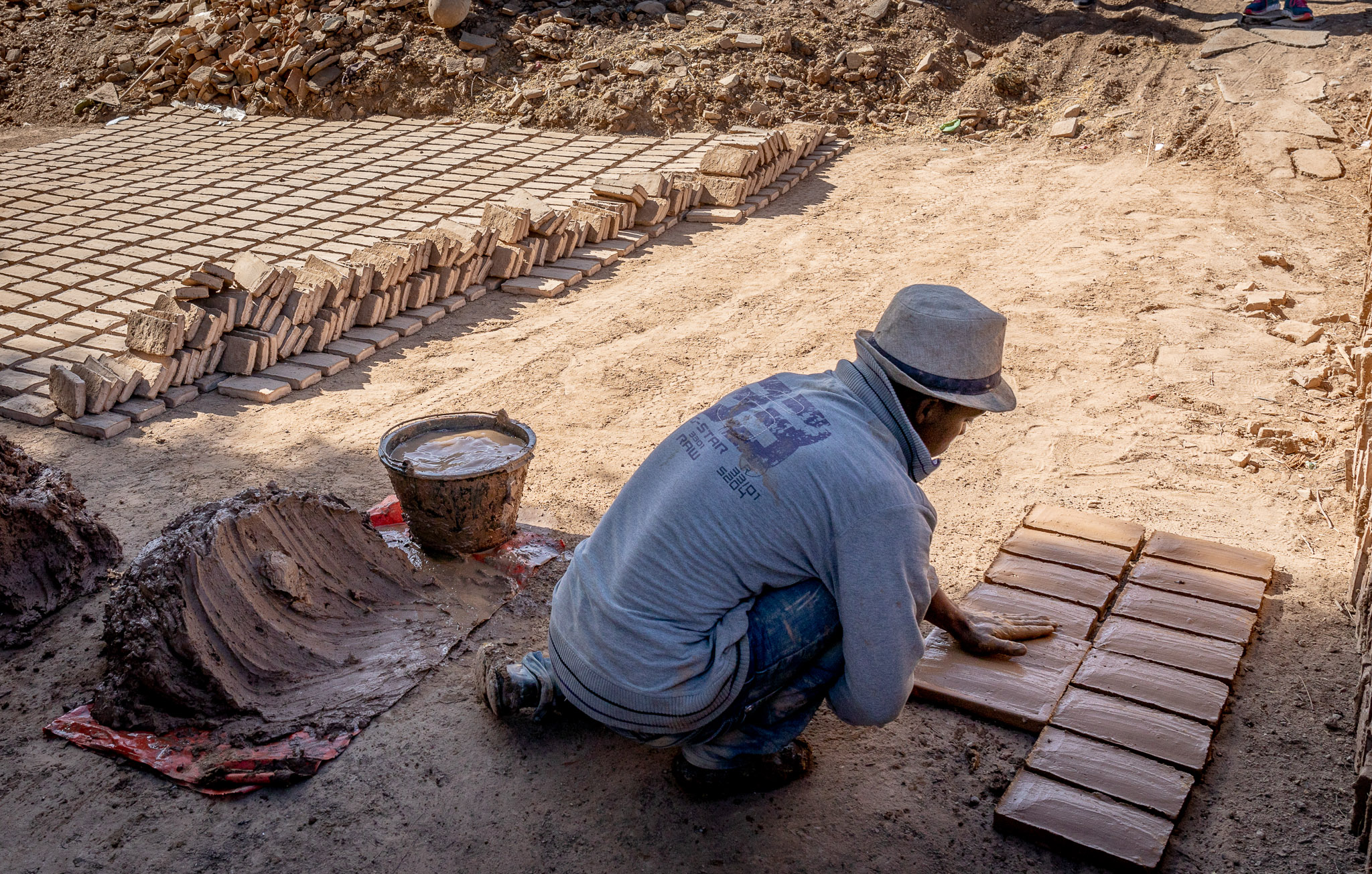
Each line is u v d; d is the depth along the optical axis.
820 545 2.43
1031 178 9.47
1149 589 3.71
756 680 2.60
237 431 5.32
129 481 4.80
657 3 12.87
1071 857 2.69
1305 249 7.45
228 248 7.93
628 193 8.23
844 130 11.08
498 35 12.59
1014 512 4.42
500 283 7.35
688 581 2.50
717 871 2.67
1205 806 2.83
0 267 7.59
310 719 3.15
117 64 13.29
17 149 11.50
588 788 2.95
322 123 12.08
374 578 3.69
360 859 2.72
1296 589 3.78
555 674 2.81
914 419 2.59
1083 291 6.91
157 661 3.07
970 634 3.32
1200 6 12.39
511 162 10.26
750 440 2.49
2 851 2.75
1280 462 4.73
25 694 3.35
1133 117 10.49
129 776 3.00
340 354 6.21
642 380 5.85
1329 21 11.51
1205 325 6.28
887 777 2.99
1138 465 4.76
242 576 3.31
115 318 6.62
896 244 8.01
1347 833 2.72
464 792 2.94
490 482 3.75
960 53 12.01
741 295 7.09
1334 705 3.19
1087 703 3.14
